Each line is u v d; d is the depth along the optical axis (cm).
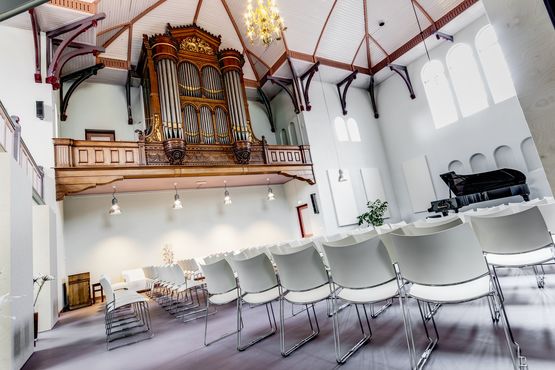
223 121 895
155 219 910
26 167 423
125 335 388
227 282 305
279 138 1143
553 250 246
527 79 96
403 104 1086
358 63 1074
